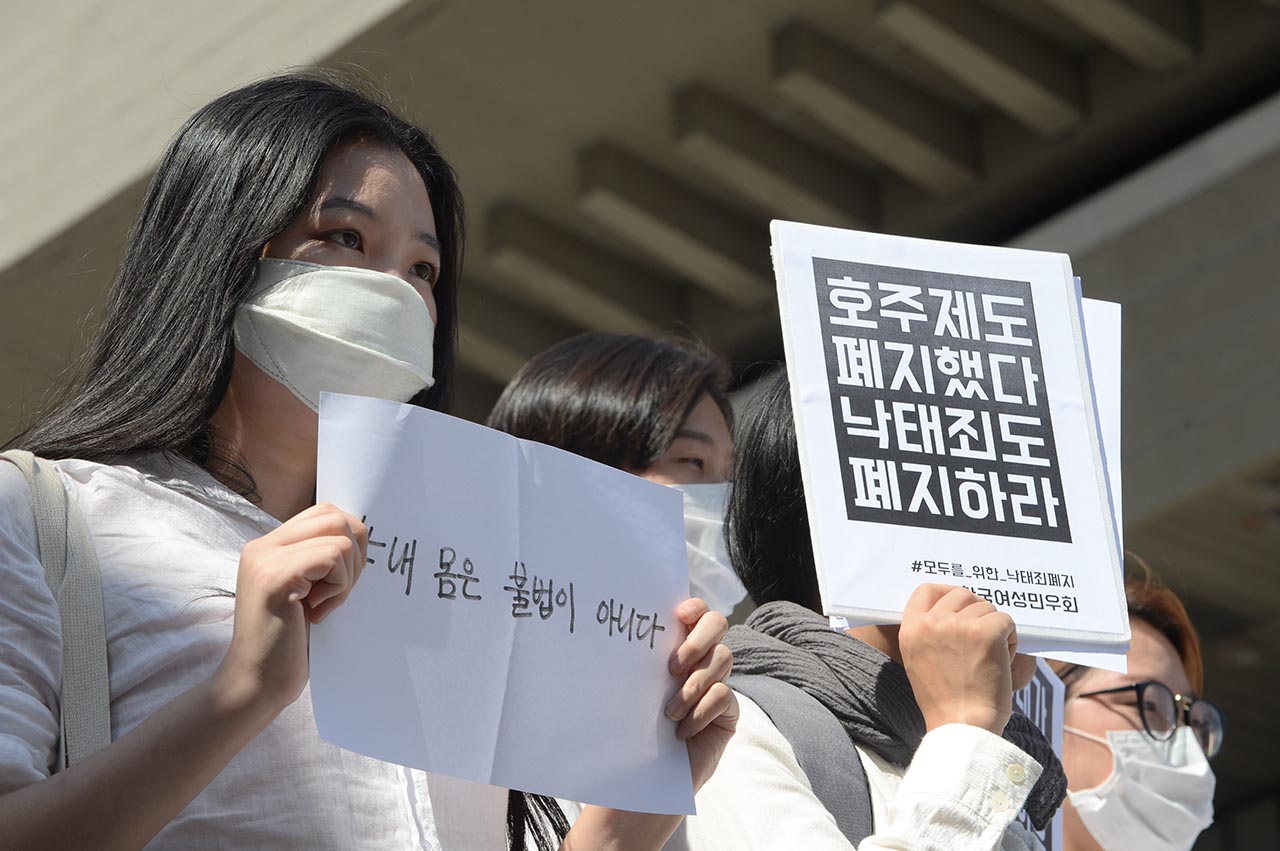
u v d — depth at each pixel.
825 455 2.04
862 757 2.14
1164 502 6.75
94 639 1.64
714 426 3.16
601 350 3.17
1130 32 6.62
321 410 1.65
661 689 1.80
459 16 6.09
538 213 7.33
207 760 1.46
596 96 6.79
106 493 1.75
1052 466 2.11
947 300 2.17
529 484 1.77
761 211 7.36
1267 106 6.66
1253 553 7.07
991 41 6.63
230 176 1.90
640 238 7.18
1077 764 3.52
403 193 1.97
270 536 1.52
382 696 1.59
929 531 2.04
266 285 1.88
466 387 7.63
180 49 6.31
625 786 1.74
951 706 1.98
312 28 6.09
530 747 1.69
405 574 1.64
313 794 1.66
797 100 6.75
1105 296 6.91
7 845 1.41
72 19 6.64
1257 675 8.18
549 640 1.73
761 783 2.04
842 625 1.99
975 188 7.17
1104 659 2.04
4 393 7.04
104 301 2.03
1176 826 3.47
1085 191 7.26
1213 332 6.64
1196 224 6.72
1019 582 2.05
